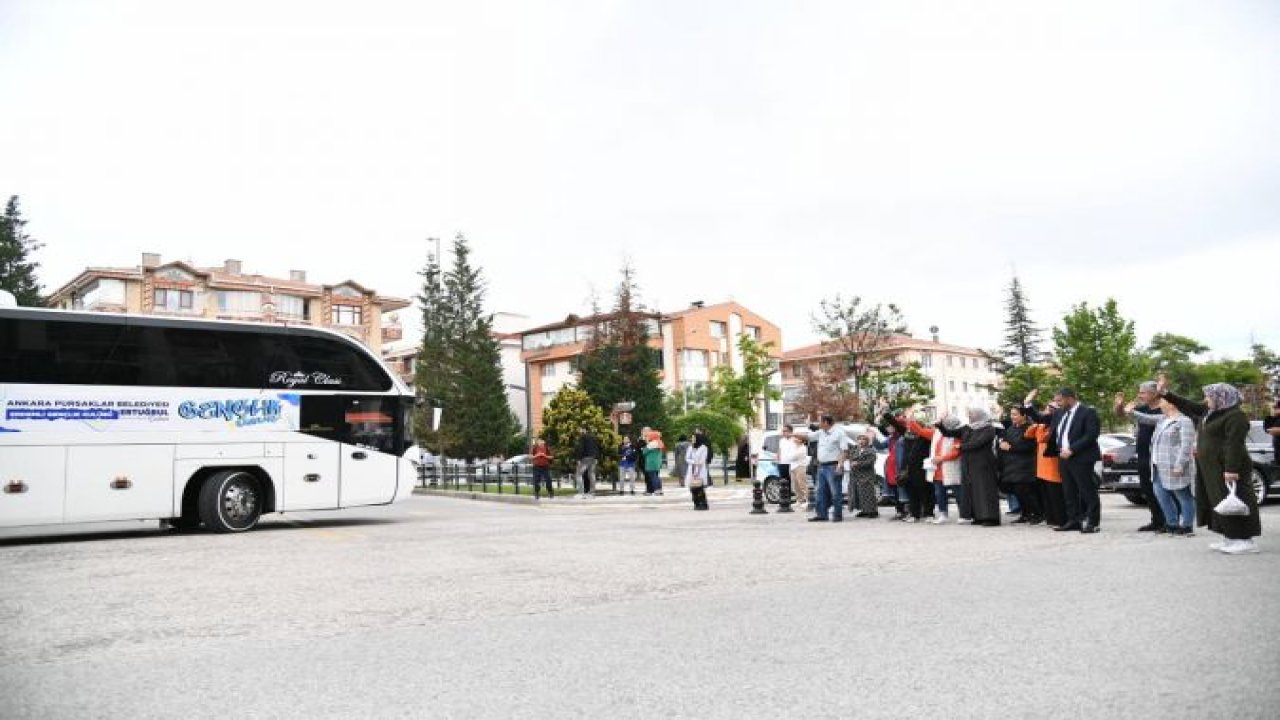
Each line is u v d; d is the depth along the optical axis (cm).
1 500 1270
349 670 468
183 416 1417
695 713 378
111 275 5297
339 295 6312
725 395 5159
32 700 419
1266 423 1631
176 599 716
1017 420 1316
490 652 505
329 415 1558
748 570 831
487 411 6144
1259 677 404
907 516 1491
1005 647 480
